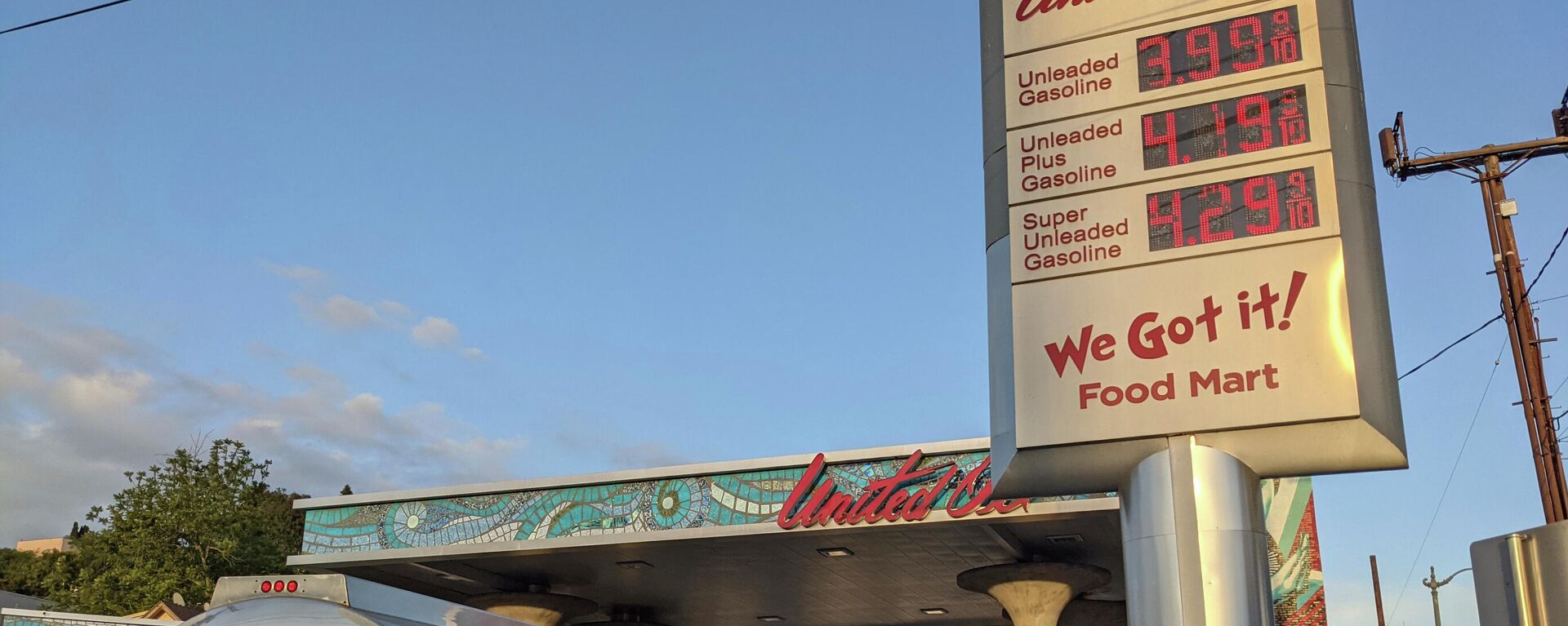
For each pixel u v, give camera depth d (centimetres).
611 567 3581
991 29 1884
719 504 3184
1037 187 1748
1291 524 3111
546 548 3291
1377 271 1579
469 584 3809
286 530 7150
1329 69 1650
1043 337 1683
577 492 3350
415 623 1298
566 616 3784
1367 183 1614
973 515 2906
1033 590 3306
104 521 6088
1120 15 1775
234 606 1227
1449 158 3322
